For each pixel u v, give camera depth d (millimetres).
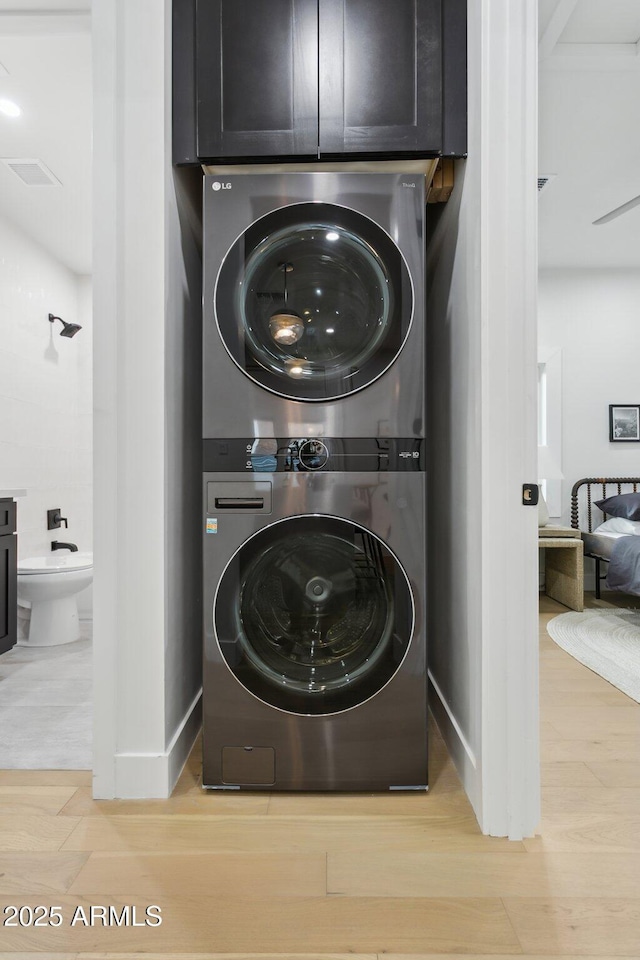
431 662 2238
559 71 2396
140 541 1570
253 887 1208
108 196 1563
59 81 2322
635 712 2158
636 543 3611
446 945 1059
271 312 1592
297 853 1322
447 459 1920
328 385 1574
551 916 1129
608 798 1563
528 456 1436
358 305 1591
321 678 1586
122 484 1575
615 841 1373
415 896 1185
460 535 1722
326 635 1593
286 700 1573
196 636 1954
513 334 1436
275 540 1578
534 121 1431
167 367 1600
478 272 1486
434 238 2115
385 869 1269
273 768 1581
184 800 1549
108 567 1560
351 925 1105
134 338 1577
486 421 1442
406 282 1580
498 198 1439
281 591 1588
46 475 3779
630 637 3174
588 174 3172
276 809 1510
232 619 1575
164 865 1276
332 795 1582
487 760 1408
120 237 1576
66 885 1210
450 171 1768
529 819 1394
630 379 4512
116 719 1561
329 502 1573
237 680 1575
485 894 1190
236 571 1574
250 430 1585
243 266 1586
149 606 1568
